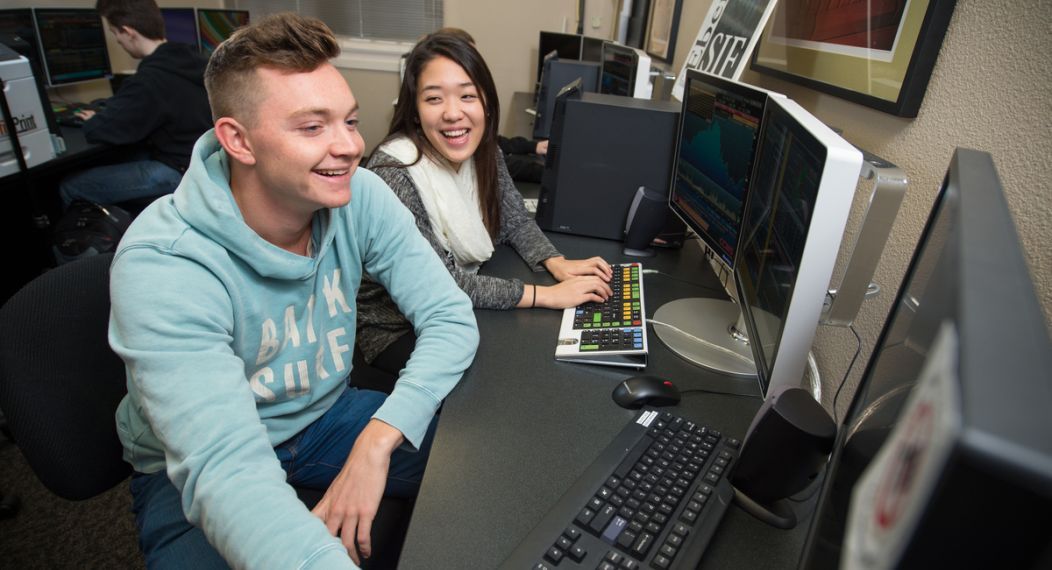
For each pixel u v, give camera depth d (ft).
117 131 7.95
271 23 2.35
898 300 1.87
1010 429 0.58
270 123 2.35
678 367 3.22
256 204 2.65
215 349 2.35
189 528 2.65
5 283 8.27
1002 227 1.10
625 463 2.37
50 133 7.12
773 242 2.71
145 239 2.35
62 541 4.74
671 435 2.54
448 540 2.07
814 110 4.11
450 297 3.35
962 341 0.72
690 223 4.23
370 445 2.69
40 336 2.70
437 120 4.10
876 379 1.76
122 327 2.25
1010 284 0.87
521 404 2.84
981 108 2.52
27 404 2.64
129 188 8.35
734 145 3.43
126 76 10.27
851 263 2.66
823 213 2.09
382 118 14.96
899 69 2.99
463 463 2.43
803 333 2.34
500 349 3.32
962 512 0.64
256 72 2.30
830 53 3.78
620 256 4.81
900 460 0.86
